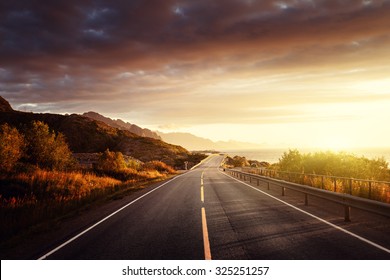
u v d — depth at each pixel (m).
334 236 7.39
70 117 167.75
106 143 148.25
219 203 13.59
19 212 11.75
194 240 7.25
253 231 8.06
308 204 13.02
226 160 116.19
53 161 29.28
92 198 16.45
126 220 10.05
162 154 124.94
